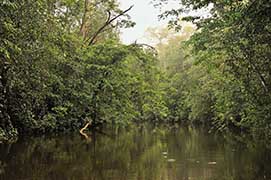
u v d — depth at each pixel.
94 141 27.86
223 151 22.47
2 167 15.78
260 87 19.08
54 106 29.64
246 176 15.02
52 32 20.97
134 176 15.11
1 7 15.23
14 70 19.00
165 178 14.80
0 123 22.88
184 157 20.28
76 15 33.75
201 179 14.58
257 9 10.20
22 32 17.30
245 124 26.88
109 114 32.25
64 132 31.94
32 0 17.66
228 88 24.03
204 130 42.44
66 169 16.05
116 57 31.72
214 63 22.61
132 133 37.62
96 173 15.51
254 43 15.57
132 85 32.28
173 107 60.00
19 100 23.83
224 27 16.22
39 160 17.91
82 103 31.42
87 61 31.09
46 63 21.23
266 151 22.05
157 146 25.81
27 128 27.33
